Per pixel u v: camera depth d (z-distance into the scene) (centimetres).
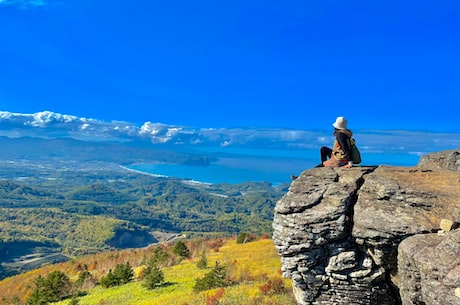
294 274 1127
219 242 5444
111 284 3559
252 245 4622
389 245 995
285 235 1116
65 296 3547
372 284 1062
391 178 1081
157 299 2692
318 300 1134
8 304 4206
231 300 2164
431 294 816
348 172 1173
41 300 3412
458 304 756
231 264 3250
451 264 806
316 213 1083
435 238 902
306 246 1084
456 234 838
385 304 1080
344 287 1087
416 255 870
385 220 995
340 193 1103
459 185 1019
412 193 1014
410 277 897
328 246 1083
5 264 18788
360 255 1073
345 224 1060
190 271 3538
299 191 1153
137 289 3175
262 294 2178
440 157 1364
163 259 4275
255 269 3008
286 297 2053
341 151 1262
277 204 1166
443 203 971
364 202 1062
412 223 962
